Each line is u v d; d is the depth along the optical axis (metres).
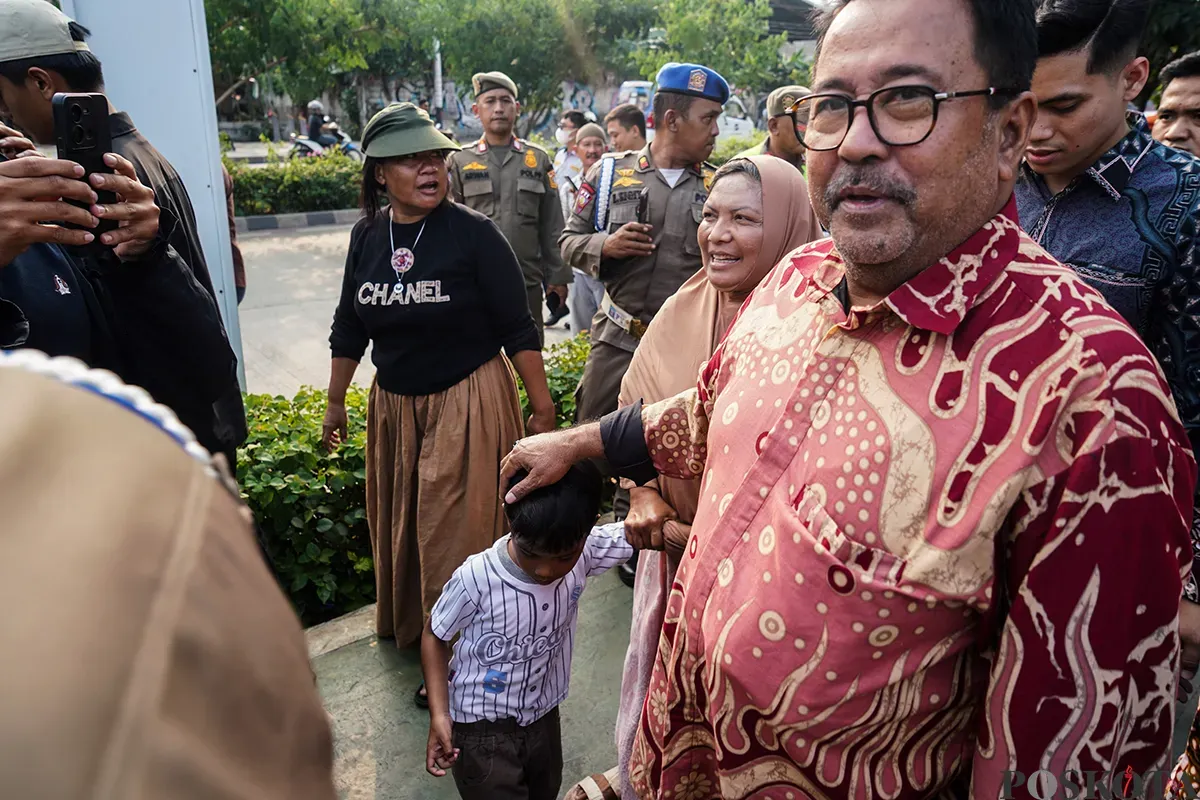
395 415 2.62
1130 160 1.86
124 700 0.30
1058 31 1.74
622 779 1.90
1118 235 1.87
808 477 1.07
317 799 0.38
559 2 15.55
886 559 0.99
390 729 2.50
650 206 3.13
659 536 1.77
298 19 11.70
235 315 3.83
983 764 0.99
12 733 0.27
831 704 1.05
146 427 0.42
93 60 2.03
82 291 1.63
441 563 2.59
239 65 12.31
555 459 1.69
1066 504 0.90
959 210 0.99
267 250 10.83
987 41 0.95
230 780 0.32
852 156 0.98
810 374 1.11
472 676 1.92
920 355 1.01
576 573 1.98
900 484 0.99
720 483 1.24
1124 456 0.89
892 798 1.07
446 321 2.51
